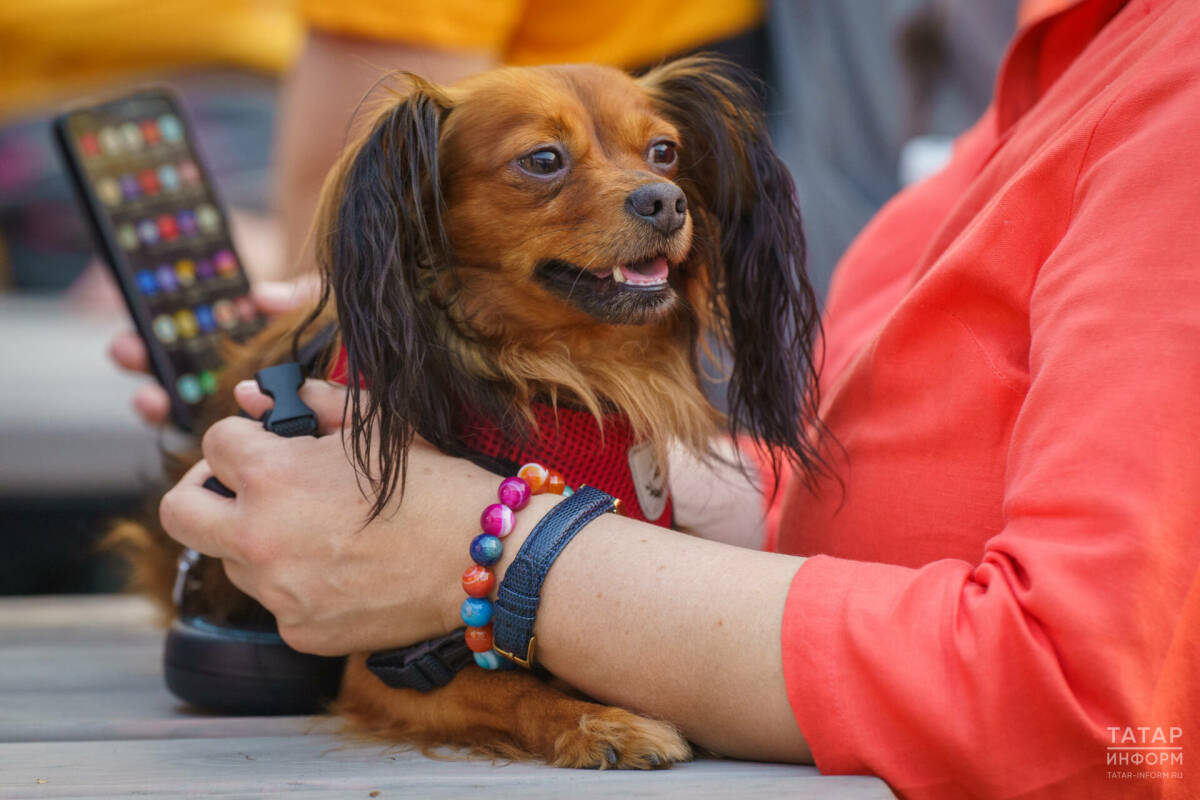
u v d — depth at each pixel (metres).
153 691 2.12
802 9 3.49
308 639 1.55
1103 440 1.17
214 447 1.61
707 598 1.30
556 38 3.12
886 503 1.54
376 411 1.54
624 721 1.38
